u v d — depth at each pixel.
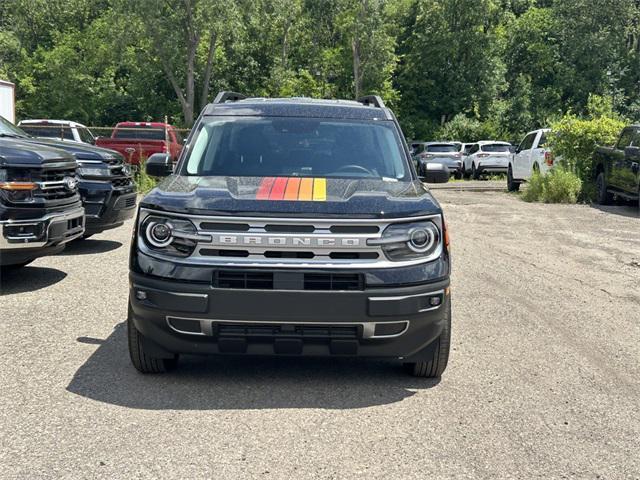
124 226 13.91
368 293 4.73
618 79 64.19
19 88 68.00
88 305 7.46
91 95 67.25
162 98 67.81
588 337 6.73
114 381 5.18
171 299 4.73
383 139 6.14
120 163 11.21
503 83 64.19
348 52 64.31
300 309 4.70
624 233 13.91
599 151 19.92
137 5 56.16
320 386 5.19
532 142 23.80
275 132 6.11
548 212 17.66
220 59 66.50
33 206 7.77
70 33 70.25
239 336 4.82
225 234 4.73
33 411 4.55
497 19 62.66
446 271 4.97
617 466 3.94
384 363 5.80
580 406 4.89
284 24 66.19
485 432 4.39
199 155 5.95
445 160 35.25
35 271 9.27
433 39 61.94
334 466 3.86
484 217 16.52
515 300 8.23
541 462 3.97
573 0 65.56
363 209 4.84
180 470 3.76
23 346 5.99
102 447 4.04
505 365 5.80
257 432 4.30
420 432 4.37
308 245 4.73
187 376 5.34
